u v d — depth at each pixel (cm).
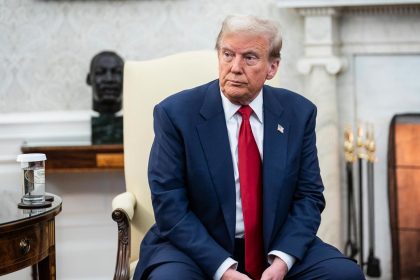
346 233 515
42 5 515
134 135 364
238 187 304
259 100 310
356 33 502
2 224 278
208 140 303
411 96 503
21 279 505
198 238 293
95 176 515
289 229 303
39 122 510
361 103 507
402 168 496
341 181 512
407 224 495
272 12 507
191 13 512
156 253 303
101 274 520
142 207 359
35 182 316
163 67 370
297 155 309
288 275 298
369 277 508
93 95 480
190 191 305
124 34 515
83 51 517
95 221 518
